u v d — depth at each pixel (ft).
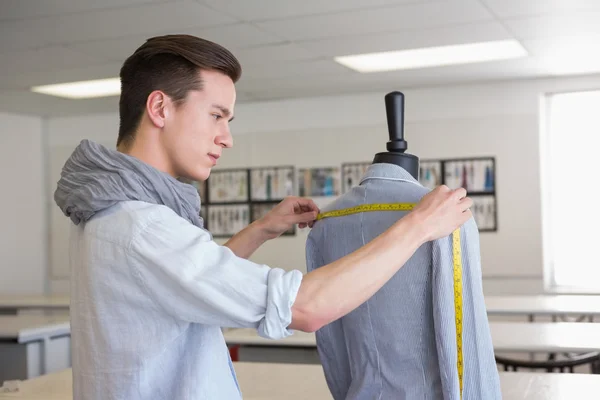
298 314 3.69
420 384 5.15
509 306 17.72
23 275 30.89
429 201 4.01
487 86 26.30
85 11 16.03
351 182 28.14
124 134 4.31
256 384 8.58
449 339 4.86
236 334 14.52
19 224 30.83
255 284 3.74
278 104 29.17
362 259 3.78
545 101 26.40
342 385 5.84
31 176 31.37
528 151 25.81
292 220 5.73
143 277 3.88
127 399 4.00
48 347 15.38
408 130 27.27
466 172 26.50
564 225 26.20
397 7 16.38
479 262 5.02
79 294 4.18
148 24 17.20
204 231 4.01
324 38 19.17
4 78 23.00
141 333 4.00
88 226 4.08
